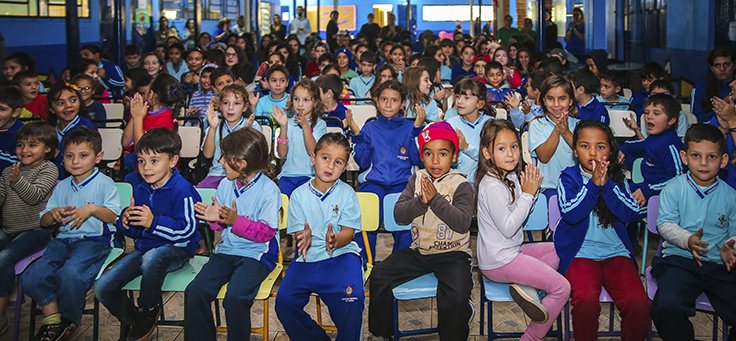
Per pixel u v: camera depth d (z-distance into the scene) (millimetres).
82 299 2754
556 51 8172
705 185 2703
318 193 2775
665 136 3559
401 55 7500
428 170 2785
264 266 2709
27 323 3168
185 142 4531
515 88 6441
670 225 2680
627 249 2744
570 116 3676
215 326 2830
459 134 3322
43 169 3188
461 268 2625
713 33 6828
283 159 3959
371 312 2699
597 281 2580
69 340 2949
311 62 9070
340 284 2574
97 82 6199
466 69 7879
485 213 2672
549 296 2523
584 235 2693
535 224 2969
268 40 11961
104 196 2967
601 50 7160
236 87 4027
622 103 4848
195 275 2789
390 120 3775
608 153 2701
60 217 2764
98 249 2879
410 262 2713
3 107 3828
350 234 2734
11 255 2883
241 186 2846
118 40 10836
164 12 13859
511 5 17672
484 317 3129
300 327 2564
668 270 2621
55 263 2818
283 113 3740
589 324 2486
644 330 2459
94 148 2957
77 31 9352
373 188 3652
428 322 3150
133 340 2717
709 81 5160
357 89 6723
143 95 5168
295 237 2619
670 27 8156
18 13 7977
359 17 21891
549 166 3621
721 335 2961
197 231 2934
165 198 2828
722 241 2674
